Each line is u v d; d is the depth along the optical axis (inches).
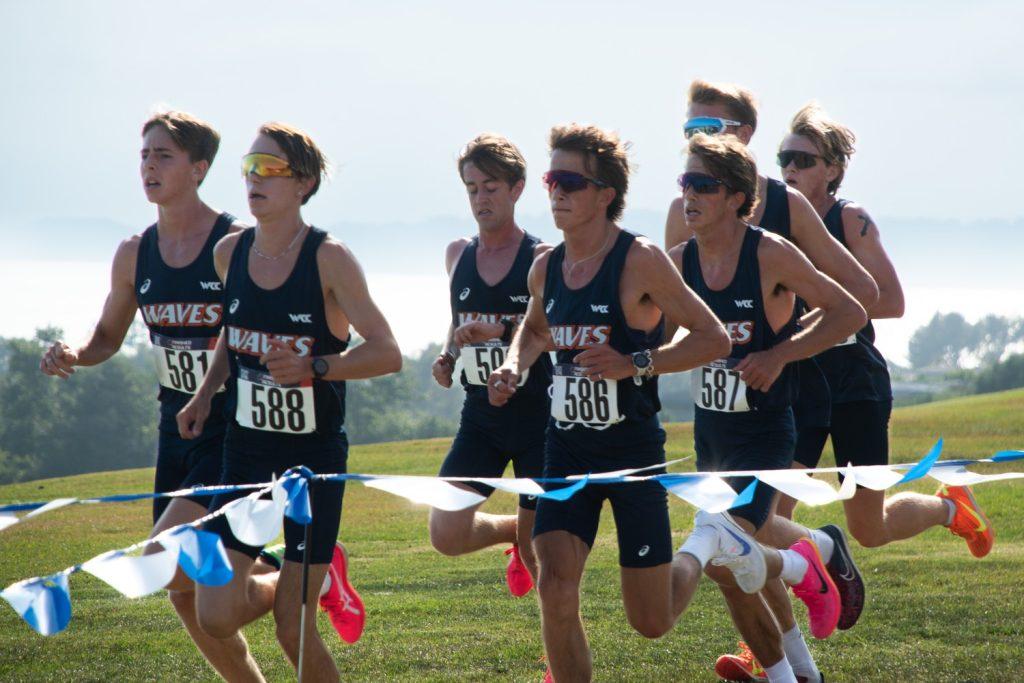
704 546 402.0
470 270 514.9
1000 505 986.1
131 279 463.2
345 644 538.9
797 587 442.6
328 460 399.9
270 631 576.7
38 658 517.3
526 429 506.0
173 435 451.2
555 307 401.4
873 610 577.6
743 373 414.0
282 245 398.9
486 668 487.2
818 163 540.7
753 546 401.7
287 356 374.9
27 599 237.6
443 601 648.4
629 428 393.1
